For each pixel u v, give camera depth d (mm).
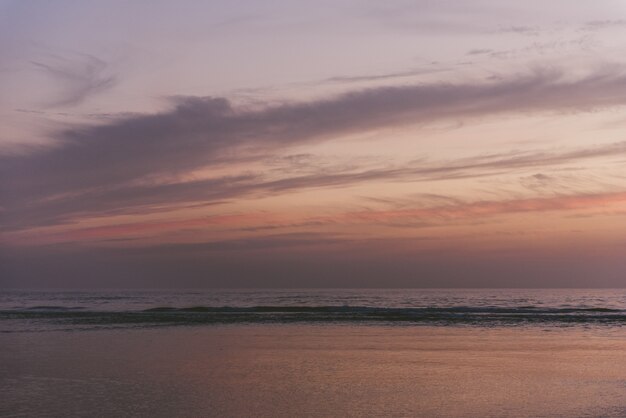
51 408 13805
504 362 20938
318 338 28219
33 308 60625
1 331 31422
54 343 26078
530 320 38812
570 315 43062
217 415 13250
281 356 22281
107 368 19422
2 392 15633
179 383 16922
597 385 16719
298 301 91000
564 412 13477
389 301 90875
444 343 26359
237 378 17703
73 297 115750
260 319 39750
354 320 39000
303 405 14203
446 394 15469
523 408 13898
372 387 16391
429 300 95875
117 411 13547
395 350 24016
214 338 28078
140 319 39500
